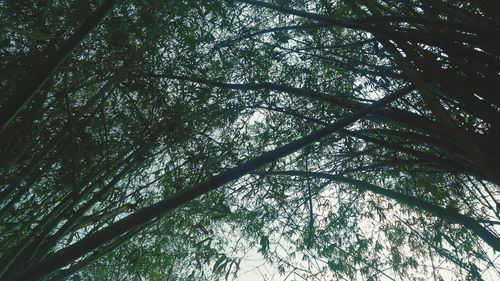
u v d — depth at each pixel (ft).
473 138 8.23
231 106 12.06
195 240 12.27
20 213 9.52
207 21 11.19
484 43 7.63
